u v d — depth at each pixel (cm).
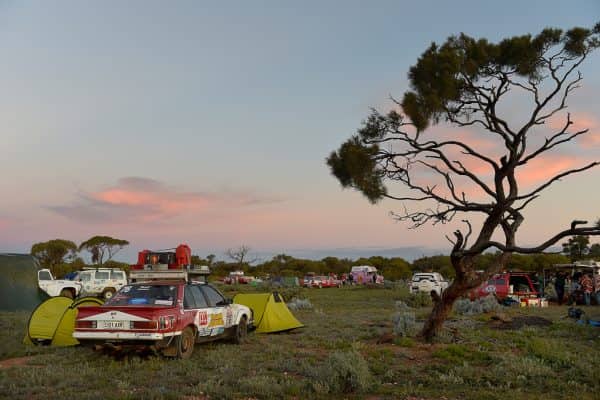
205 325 1151
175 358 1046
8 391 809
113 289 3325
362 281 6650
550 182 1166
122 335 1005
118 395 774
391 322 1675
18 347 1246
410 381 891
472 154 1209
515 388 860
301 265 9731
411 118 1180
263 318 1488
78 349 1203
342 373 830
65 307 1322
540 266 5831
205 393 796
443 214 1222
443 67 1215
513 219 1253
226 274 8456
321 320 1809
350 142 1216
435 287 3341
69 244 7519
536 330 1455
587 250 5128
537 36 1292
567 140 1174
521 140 1218
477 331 1410
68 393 796
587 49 1277
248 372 943
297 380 882
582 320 1639
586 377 913
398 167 1229
